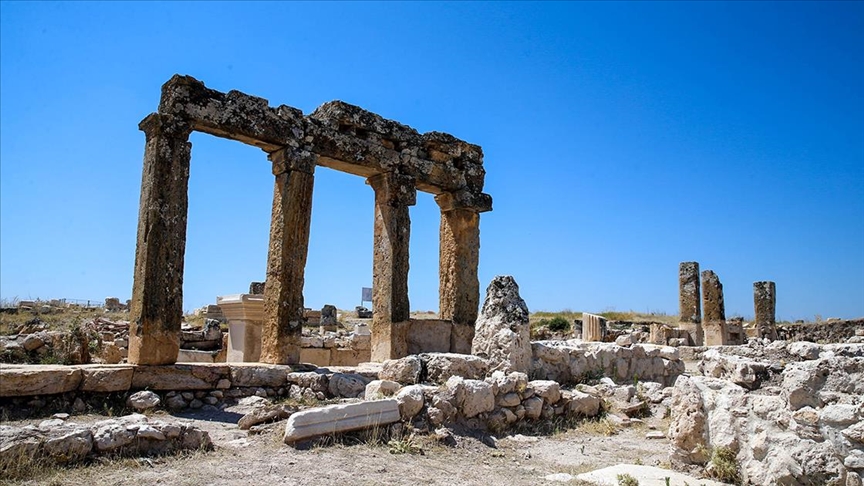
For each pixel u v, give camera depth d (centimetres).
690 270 2770
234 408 1088
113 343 1764
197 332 2150
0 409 882
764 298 3006
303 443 779
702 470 707
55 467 635
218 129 1263
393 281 1532
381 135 1575
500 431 961
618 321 3572
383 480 664
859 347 780
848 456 607
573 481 691
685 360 2206
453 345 1659
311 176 1388
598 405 1129
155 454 708
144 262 1110
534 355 1227
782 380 692
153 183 1135
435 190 1738
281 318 1305
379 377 1138
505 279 1244
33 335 1631
